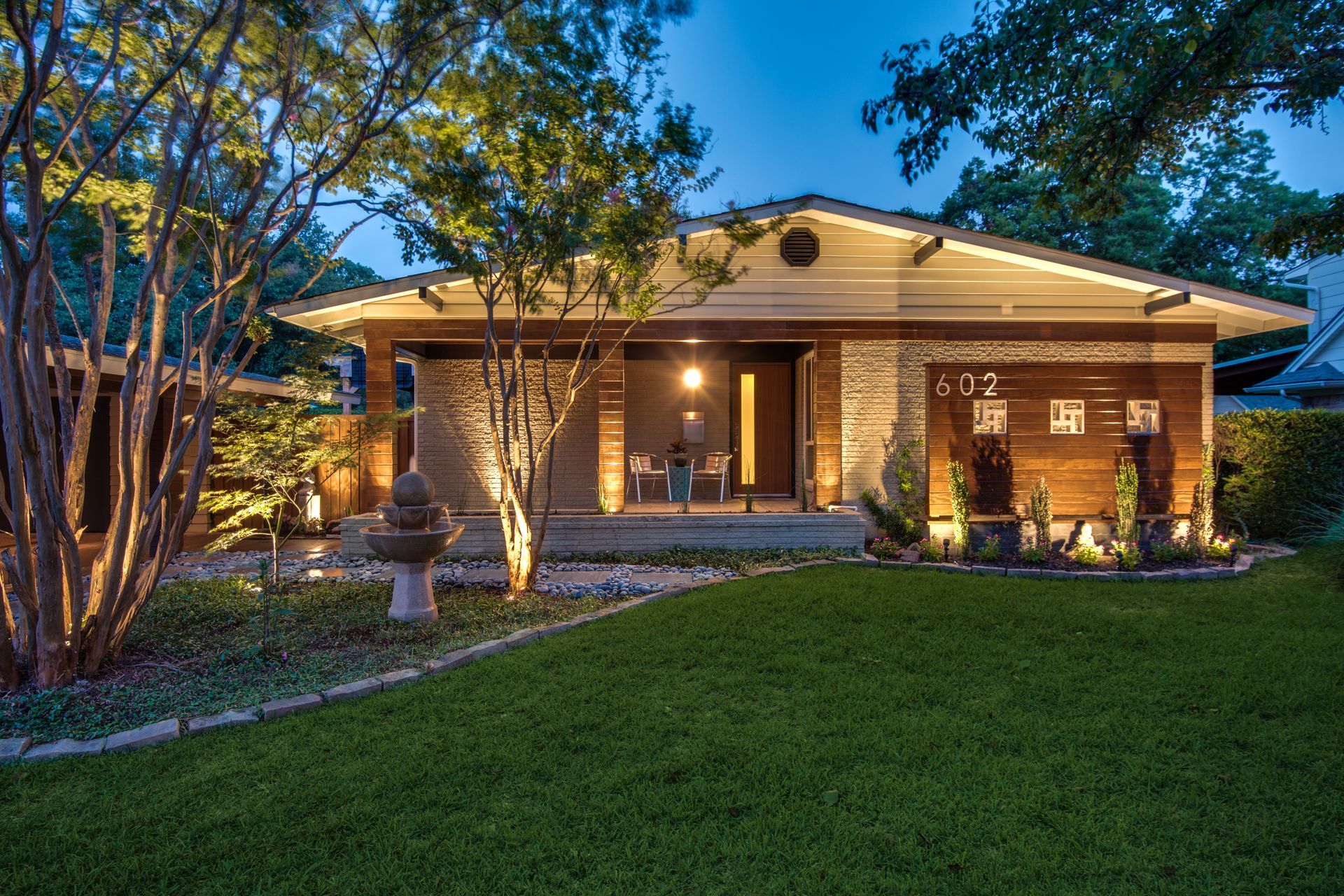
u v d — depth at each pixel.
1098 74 5.54
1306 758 3.20
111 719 3.79
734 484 12.02
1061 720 3.64
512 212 5.82
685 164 5.93
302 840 2.60
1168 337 9.38
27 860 2.51
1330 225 6.80
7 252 3.65
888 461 9.27
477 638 5.19
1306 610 5.85
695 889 2.33
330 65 4.83
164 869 2.43
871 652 4.75
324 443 7.07
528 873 2.41
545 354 6.59
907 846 2.53
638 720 3.66
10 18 3.23
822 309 9.19
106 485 10.08
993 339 9.30
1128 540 8.16
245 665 4.58
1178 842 2.57
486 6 4.89
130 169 5.49
